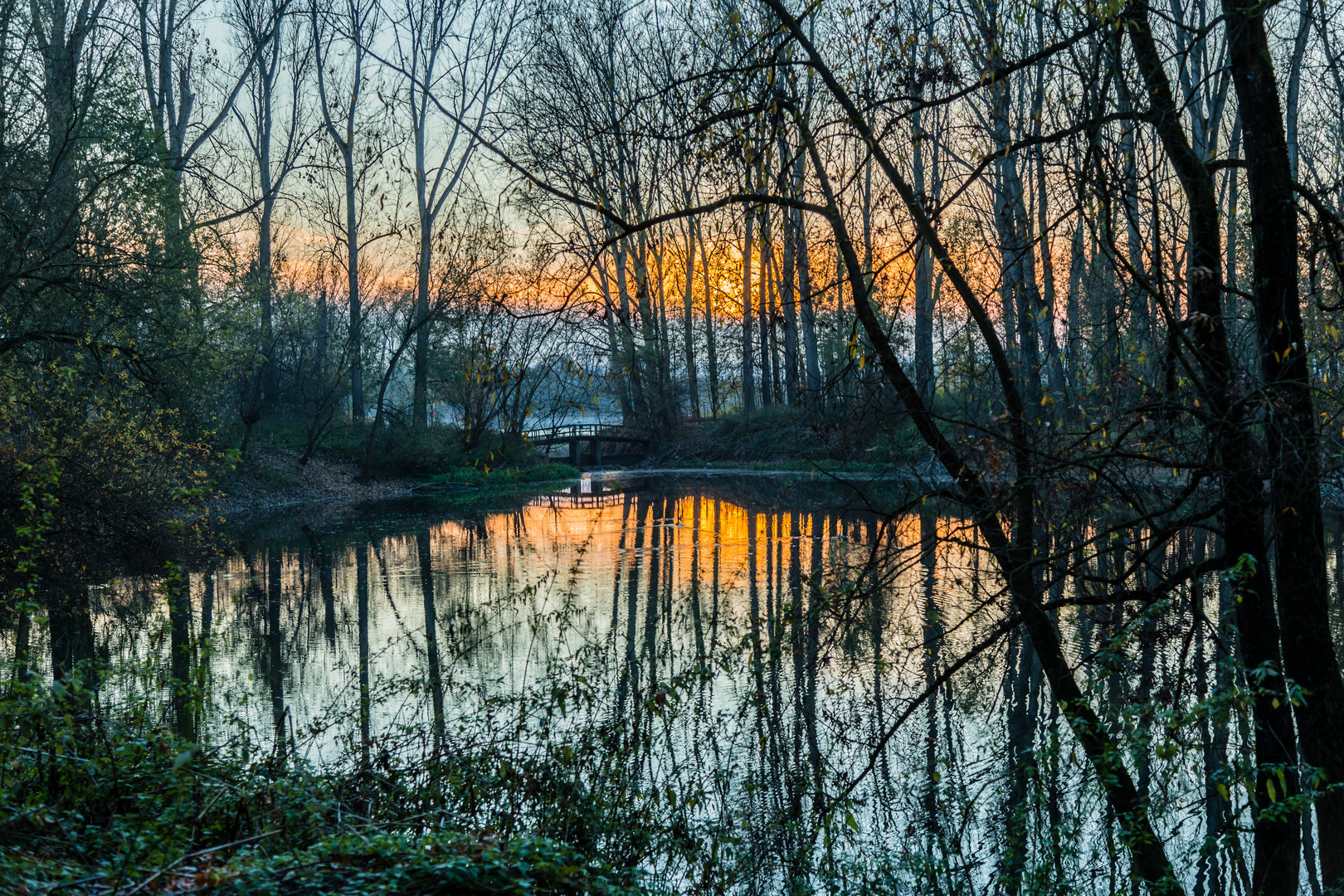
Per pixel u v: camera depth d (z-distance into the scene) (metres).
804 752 8.52
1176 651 8.65
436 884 3.95
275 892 3.75
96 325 17.28
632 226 5.87
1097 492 5.93
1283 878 5.84
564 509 30.91
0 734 5.50
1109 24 5.38
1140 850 5.97
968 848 7.00
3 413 15.05
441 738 7.95
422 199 36.66
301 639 13.48
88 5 18.83
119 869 3.88
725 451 45.44
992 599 6.48
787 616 8.07
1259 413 5.49
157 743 5.87
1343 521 17.52
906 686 10.10
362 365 40.25
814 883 6.57
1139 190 5.99
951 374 6.35
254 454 34.12
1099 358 6.36
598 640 12.91
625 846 6.70
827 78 5.86
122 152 17.69
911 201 5.97
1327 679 5.58
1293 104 17.19
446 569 19.38
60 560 15.10
